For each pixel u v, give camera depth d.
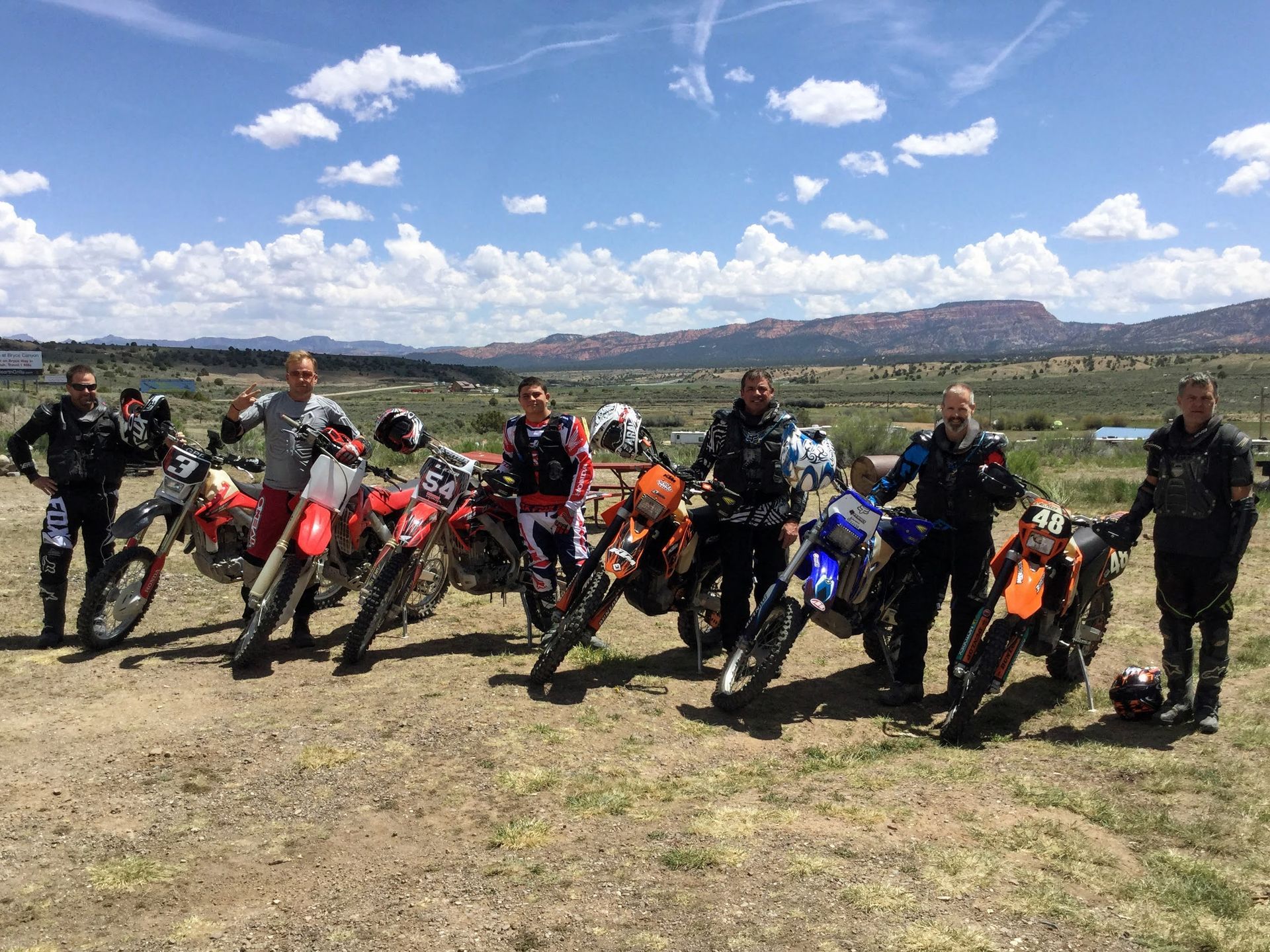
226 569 6.41
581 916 2.91
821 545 5.24
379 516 6.68
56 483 6.25
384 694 5.21
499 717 4.85
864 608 5.56
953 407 5.32
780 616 5.38
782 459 5.47
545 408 5.86
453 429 40.47
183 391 78.00
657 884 3.11
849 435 24.11
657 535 5.64
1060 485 15.26
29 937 2.85
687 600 5.98
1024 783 4.08
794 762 4.44
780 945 2.73
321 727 4.67
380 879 3.21
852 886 3.07
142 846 3.45
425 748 4.42
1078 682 5.81
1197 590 4.87
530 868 3.24
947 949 2.70
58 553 6.16
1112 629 6.93
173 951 2.78
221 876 3.24
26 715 4.84
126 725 4.71
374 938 2.83
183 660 5.89
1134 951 2.73
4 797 3.86
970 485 5.33
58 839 3.50
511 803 3.82
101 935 2.86
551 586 6.02
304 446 6.02
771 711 5.26
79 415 6.27
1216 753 4.51
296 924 2.92
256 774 4.10
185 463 6.05
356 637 5.73
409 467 18.59
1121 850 3.47
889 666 5.65
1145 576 8.73
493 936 2.81
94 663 5.79
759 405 5.62
